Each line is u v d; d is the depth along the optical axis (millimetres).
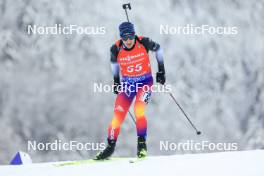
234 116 72062
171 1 79438
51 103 69438
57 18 73562
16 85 69812
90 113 69125
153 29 76938
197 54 76188
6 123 67750
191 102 71812
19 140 67125
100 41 74062
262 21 80000
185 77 74312
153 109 68438
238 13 80312
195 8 80062
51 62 71375
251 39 78500
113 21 75625
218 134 70188
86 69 72000
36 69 70750
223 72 75500
